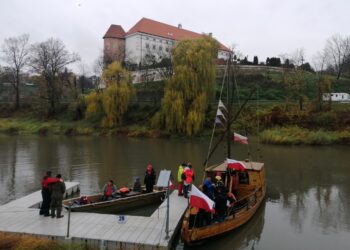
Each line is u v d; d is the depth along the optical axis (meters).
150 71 76.69
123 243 11.13
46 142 46.22
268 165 30.28
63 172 26.88
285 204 18.88
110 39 103.81
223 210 13.38
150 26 103.00
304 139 44.25
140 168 28.41
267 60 87.69
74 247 10.70
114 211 15.84
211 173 17.09
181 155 35.25
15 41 74.88
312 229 15.10
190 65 50.69
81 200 15.48
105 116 58.19
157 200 17.58
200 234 12.10
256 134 49.62
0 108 73.31
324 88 57.44
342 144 44.03
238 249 13.09
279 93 65.88
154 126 53.75
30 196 16.95
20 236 11.45
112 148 40.38
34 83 86.19
